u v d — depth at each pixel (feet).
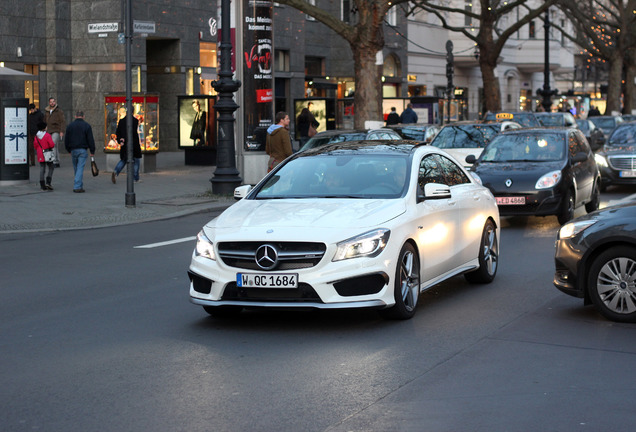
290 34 167.02
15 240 54.49
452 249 34.86
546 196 57.52
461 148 77.56
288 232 28.78
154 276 41.27
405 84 200.64
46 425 20.44
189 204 71.61
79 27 132.57
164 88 143.74
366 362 25.61
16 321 31.94
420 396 22.31
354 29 100.99
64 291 37.76
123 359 26.25
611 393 22.44
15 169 82.89
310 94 176.35
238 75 88.74
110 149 97.86
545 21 180.14
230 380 23.91
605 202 75.20
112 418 20.86
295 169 34.60
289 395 22.48
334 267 28.30
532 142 62.54
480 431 19.72
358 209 30.35
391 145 35.94
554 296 35.63
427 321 31.04
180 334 29.53
